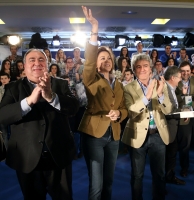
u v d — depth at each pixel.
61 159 1.51
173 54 6.41
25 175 1.55
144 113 1.94
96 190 1.83
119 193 2.49
